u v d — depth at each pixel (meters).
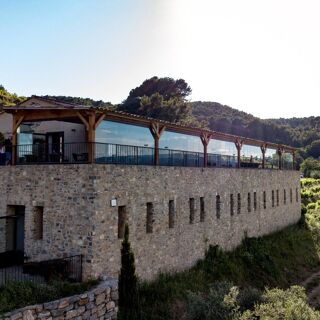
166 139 22.16
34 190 16.52
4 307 10.95
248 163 31.36
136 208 16.95
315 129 133.62
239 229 26.89
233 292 14.77
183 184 20.52
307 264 28.88
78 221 15.12
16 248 17.92
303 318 13.13
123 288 14.72
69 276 14.93
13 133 17.55
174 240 19.56
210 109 124.25
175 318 15.51
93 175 14.90
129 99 78.50
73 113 15.99
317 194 57.88
